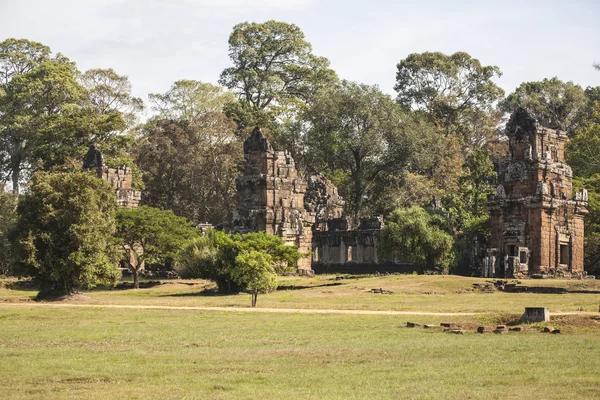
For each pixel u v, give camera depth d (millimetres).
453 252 102375
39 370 36375
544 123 105000
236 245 83625
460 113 173000
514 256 94438
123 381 33875
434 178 153125
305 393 30906
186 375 35000
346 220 126375
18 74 144000
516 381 32812
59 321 56906
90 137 137750
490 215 102375
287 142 150875
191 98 160125
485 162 124375
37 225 78188
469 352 39562
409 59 176750
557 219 98188
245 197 112562
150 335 48125
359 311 60656
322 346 42531
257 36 175000
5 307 67188
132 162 139375
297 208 112812
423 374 34469
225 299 75250
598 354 38375
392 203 141875
